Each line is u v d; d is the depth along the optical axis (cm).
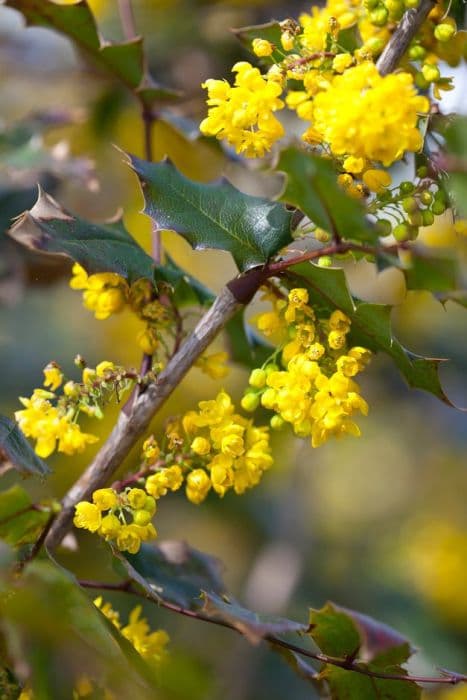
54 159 121
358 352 93
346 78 90
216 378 98
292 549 163
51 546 96
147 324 97
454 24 95
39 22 106
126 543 93
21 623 91
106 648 91
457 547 187
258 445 95
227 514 169
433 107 95
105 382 94
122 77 108
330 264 94
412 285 91
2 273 118
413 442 210
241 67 92
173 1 143
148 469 95
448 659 170
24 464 92
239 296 95
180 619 148
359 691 96
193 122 115
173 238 176
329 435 93
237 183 134
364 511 213
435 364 95
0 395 164
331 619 92
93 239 96
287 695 146
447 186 93
